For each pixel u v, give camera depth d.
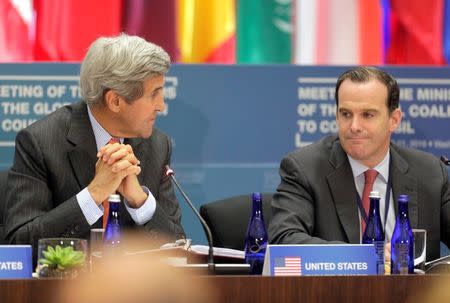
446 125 9.29
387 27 9.41
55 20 9.12
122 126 6.61
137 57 6.38
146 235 6.48
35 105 8.93
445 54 9.46
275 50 9.32
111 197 5.43
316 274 4.99
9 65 8.90
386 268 5.59
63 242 4.89
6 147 8.91
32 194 6.45
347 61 9.38
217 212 7.33
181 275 4.66
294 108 9.16
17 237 6.17
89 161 6.61
